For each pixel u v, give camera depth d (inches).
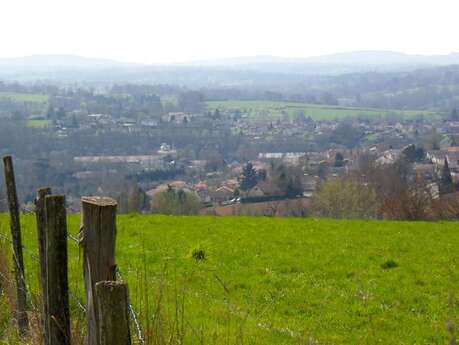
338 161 5433.1
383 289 780.6
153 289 554.6
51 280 291.1
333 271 887.1
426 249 1075.9
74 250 856.3
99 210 246.7
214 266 887.7
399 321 647.8
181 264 893.2
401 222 1465.3
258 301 710.5
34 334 359.9
